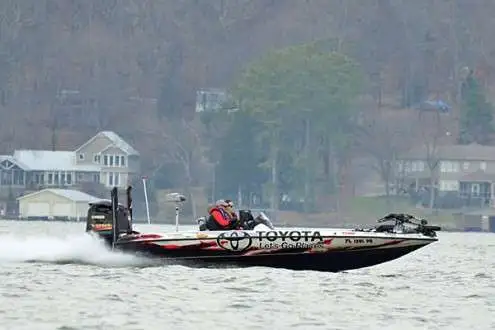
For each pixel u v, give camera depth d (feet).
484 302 304.71
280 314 271.69
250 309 278.46
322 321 262.47
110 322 252.83
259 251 360.89
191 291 310.24
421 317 272.72
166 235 363.56
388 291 325.42
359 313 277.03
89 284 324.39
